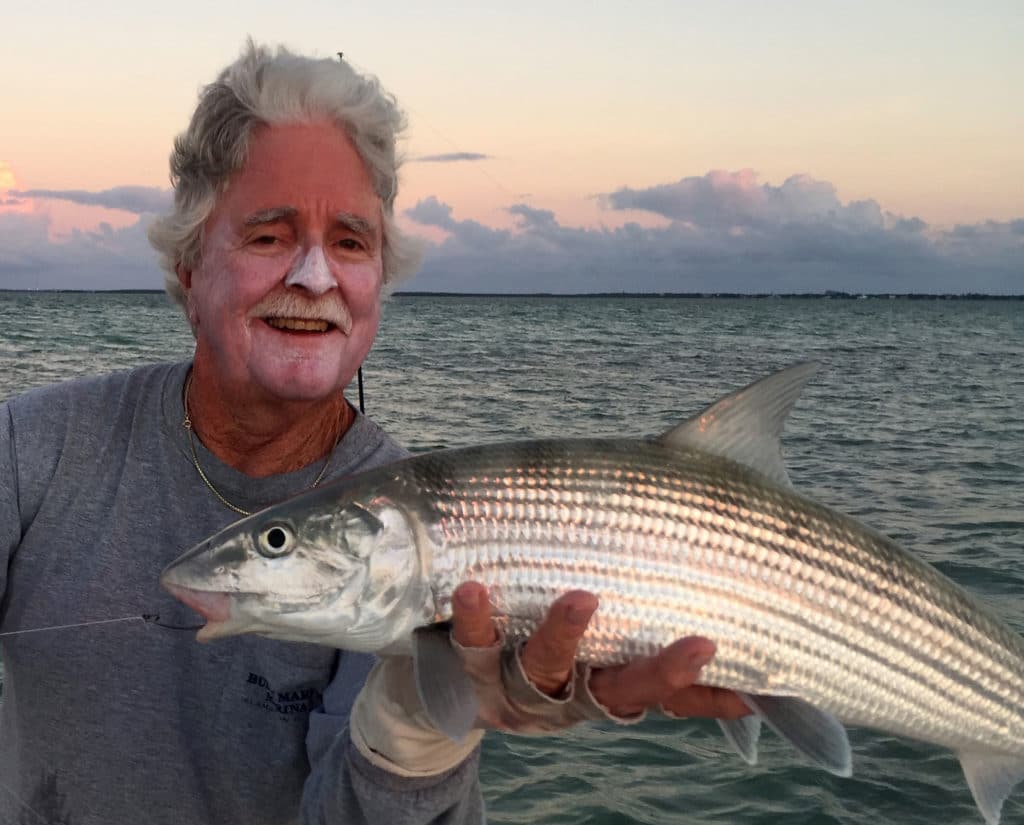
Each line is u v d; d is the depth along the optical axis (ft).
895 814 4.38
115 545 2.30
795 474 12.16
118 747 2.25
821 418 17.67
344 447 2.50
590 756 4.87
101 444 2.37
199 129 2.28
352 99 2.28
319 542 2.17
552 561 2.20
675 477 2.30
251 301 2.25
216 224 2.29
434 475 2.24
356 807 1.99
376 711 1.92
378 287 2.40
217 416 2.38
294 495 2.35
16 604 2.29
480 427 15.23
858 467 12.69
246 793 2.28
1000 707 2.58
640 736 5.08
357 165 2.32
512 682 1.87
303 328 2.30
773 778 4.65
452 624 1.99
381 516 2.19
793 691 2.34
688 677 1.87
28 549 2.29
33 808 2.29
